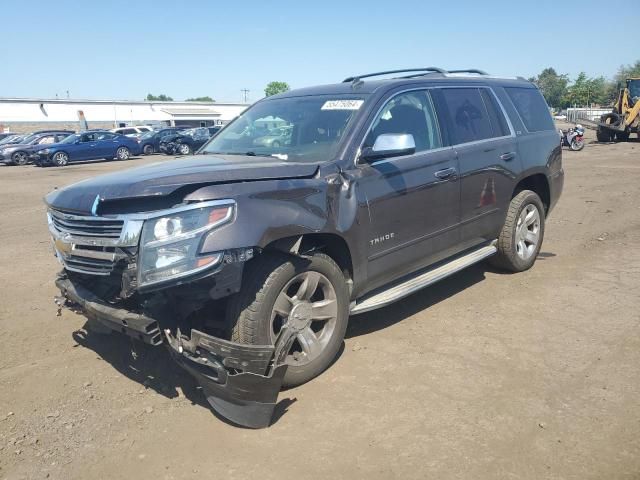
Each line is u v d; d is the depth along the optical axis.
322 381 3.87
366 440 3.20
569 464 2.94
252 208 3.32
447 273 4.89
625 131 25.92
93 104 65.75
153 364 4.20
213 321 3.65
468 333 4.61
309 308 3.75
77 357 4.34
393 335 4.60
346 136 4.15
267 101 5.31
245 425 3.33
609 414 3.38
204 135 32.16
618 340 4.39
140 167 4.12
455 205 4.93
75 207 3.46
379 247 4.23
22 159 28.36
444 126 4.95
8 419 3.50
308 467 2.98
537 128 6.18
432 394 3.67
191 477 2.93
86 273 3.49
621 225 8.45
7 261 7.24
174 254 3.12
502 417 3.38
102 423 3.44
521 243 6.01
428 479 2.86
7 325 5.00
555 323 4.76
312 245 3.91
